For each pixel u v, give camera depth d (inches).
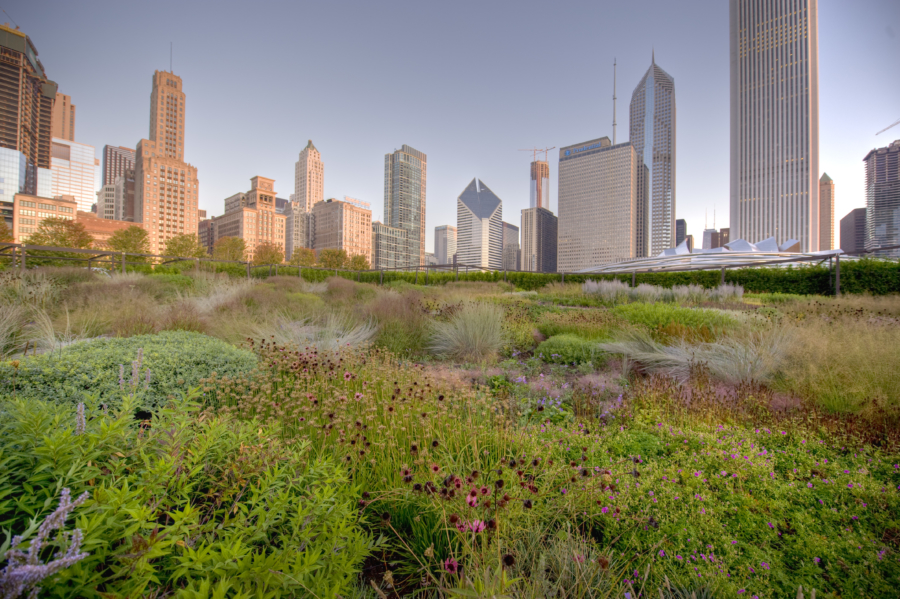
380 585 67.1
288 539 56.8
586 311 366.3
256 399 124.2
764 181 5359.3
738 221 5516.7
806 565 69.1
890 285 532.7
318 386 146.6
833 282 581.3
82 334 209.9
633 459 101.3
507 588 49.9
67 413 67.1
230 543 47.9
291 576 44.2
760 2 5374.0
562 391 172.7
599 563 57.4
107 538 42.3
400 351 254.8
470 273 946.7
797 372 167.0
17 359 134.9
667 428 123.0
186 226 5644.7
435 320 300.2
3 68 5251.0
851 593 62.7
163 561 48.6
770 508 82.8
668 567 68.1
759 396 148.1
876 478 95.4
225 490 61.6
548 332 307.1
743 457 99.7
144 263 740.0
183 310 256.8
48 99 6259.8
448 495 62.9
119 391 129.7
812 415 125.7
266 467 66.2
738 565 68.9
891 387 140.7
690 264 1032.8
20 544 32.5
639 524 77.8
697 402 145.7
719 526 76.7
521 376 196.7
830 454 107.0
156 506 49.9
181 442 64.2
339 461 89.5
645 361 218.4
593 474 84.7
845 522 79.2
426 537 75.2
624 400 155.8
